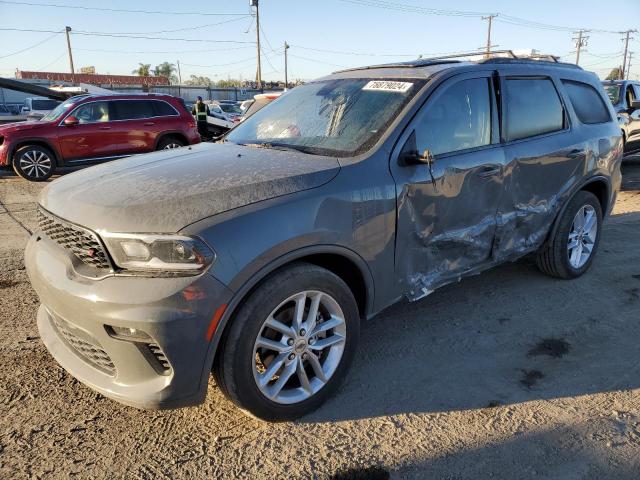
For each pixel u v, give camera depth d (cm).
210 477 238
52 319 297
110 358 240
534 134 397
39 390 300
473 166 340
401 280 316
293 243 254
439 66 361
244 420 278
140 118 1165
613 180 483
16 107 3528
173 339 225
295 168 282
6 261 522
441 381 313
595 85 480
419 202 312
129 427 271
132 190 259
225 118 2230
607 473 239
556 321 390
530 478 236
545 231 422
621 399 294
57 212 262
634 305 417
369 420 277
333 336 287
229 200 247
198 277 227
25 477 236
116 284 227
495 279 468
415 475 238
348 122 331
